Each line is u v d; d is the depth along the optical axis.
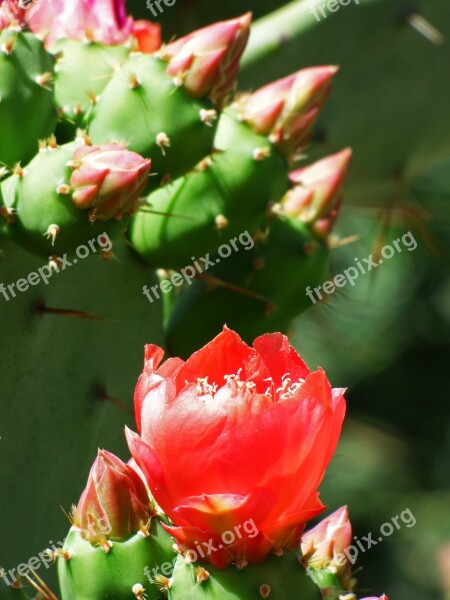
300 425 0.42
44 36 0.54
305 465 0.43
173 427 0.42
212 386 0.45
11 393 0.54
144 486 0.47
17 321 0.54
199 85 0.53
